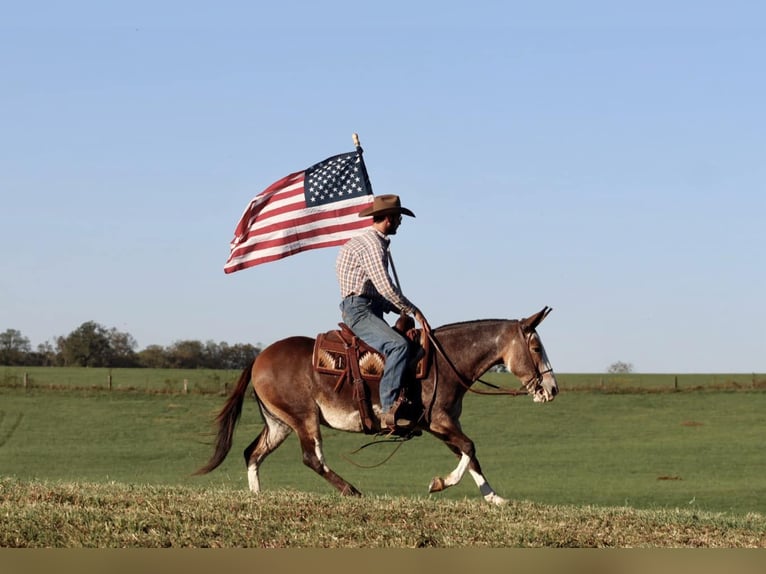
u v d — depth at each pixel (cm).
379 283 1238
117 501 1094
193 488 1241
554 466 4266
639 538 1061
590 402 6819
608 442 5212
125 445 4878
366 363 1253
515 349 1293
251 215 1543
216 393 6931
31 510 1011
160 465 4197
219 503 1095
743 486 3591
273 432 1323
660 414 6334
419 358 1256
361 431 1278
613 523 1113
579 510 1188
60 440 5009
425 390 1257
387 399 1231
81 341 11850
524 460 4491
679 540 1062
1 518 980
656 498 3212
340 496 1188
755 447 4959
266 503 1105
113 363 11938
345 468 4144
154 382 8125
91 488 1185
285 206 1532
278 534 996
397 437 1285
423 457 4562
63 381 8281
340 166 1547
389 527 1039
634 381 8556
